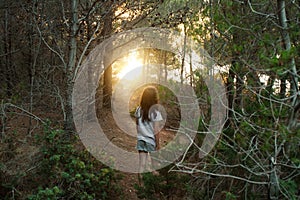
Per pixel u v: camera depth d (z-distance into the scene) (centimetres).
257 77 338
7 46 859
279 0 309
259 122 292
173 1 675
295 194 307
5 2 788
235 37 371
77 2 627
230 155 366
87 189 452
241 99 359
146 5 641
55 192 393
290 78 312
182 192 426
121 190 487
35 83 704
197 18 498
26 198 409
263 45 319
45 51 751
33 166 439
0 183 430
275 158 281
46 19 632
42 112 632
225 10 378
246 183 343
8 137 477
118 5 625
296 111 279
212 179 394
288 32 305
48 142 451
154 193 435
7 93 785
